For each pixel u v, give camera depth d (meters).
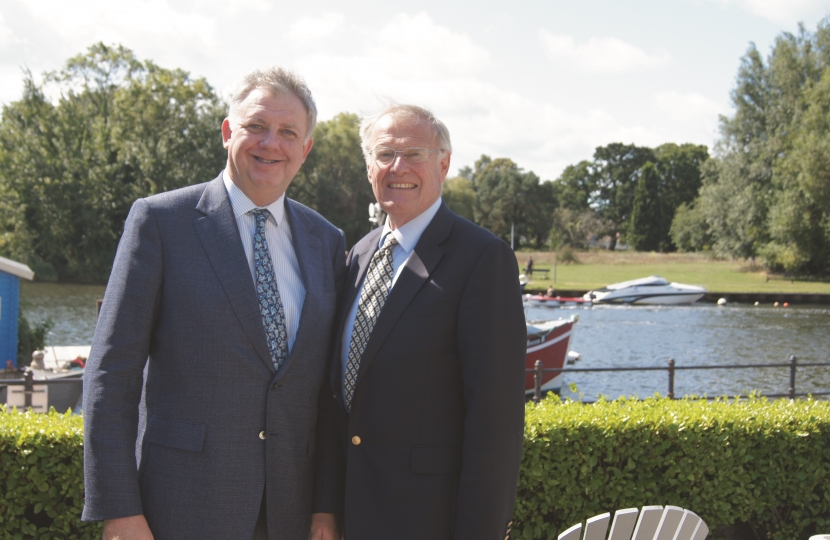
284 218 2.56
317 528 2.48
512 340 2.27
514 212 77.06
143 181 42.31
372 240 2.67
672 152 84.75
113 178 43.16
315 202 47.72
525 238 79.06
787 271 40.75
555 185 91.56
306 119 2.47
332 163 50.47
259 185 2.38
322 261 2.63
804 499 4.22
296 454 2.36
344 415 2.45
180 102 44.34
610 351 19.47
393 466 2.27
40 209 40.25
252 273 2.39
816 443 4.21
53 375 10.48
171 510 2.17
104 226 41.41
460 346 2.26
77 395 9.65
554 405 4.36
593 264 54.62
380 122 2.48
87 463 2.06
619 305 32.03
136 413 2.18
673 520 2.23
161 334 2.24
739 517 4.11
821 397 12.13
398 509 2.24
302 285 2.48
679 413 4.11
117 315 2.15
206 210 2.36
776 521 4.21
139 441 2.29
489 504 2.17
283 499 2.31
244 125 2.38
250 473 2.24
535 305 31.27
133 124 44.22
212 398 2.21
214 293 2.24
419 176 2.42
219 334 2.22
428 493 2.24
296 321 2.42
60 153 42.47
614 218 85.00
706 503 4.04
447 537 2.26
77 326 22.58
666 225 77.00
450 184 65.12
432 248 2.38
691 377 15.36
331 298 2.56
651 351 19.41
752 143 38.69
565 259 55.56
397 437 2.27
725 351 19.36
